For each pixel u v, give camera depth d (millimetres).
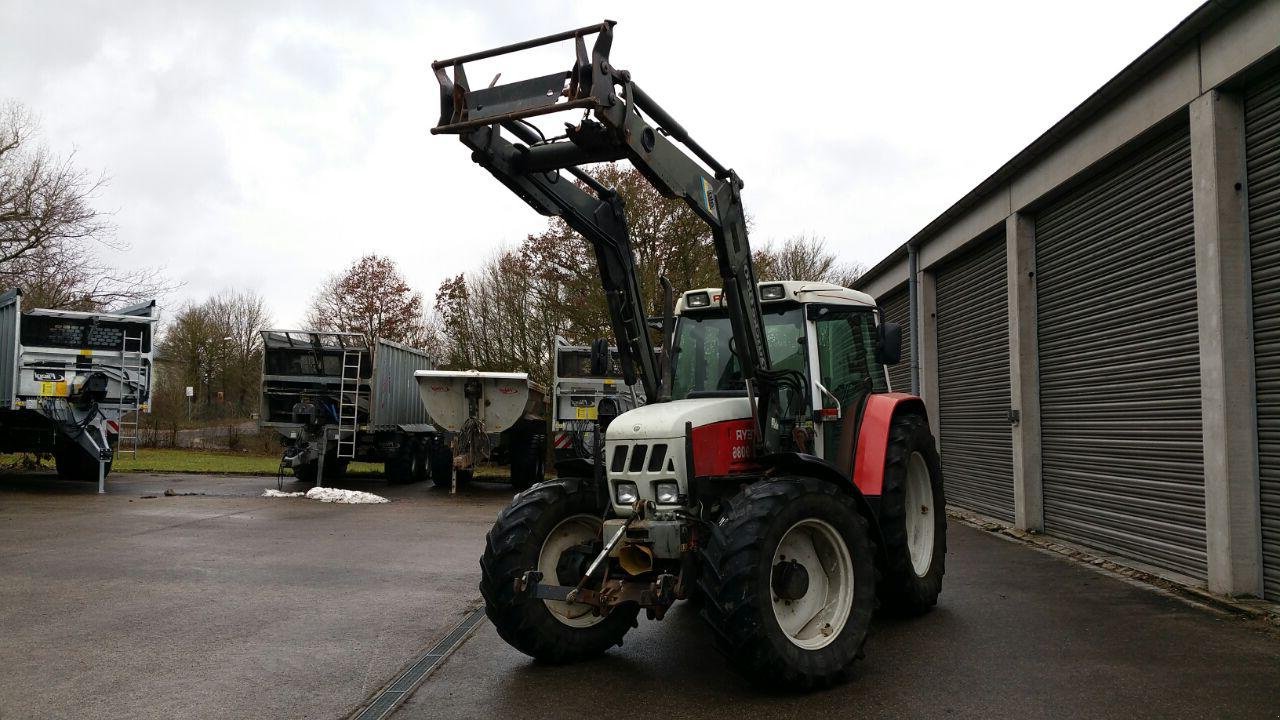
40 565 7723
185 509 12336
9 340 14305
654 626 5906
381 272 34625
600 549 4957
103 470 14625
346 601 6457
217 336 39719
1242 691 4188
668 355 5539
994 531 10008
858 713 4012
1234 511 5949
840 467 5922
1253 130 5969
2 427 15383
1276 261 5742
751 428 5113
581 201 5086
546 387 22469
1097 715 3902
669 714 4035
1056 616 5828
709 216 4734
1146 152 7266
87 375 14562
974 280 11562
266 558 8281
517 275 23453
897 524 5852
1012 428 9805
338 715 4023
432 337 34688
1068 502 8844
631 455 4625
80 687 4387
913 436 6270
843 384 6156
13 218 21625
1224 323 5965
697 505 4547
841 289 6551
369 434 16938
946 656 4918
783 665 4191
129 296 23625
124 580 7098
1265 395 5852
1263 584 5895
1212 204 6059
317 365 16906
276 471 19938
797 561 4633
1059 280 8977
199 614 5980
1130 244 7535
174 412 29516
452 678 4629
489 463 17438
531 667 4840
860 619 4609
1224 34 5922
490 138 4457
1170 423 6934
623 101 4043
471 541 9570
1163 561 7074
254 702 4191
